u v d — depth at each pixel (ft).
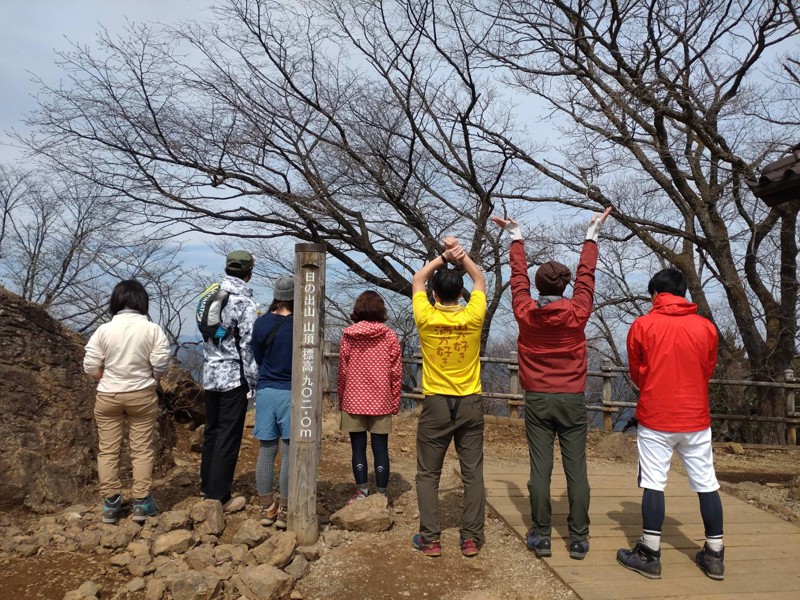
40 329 15.38
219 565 11.28
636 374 12.03
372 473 18.51
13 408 13.75
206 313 13.78
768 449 28.55
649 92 31.42
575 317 11.88
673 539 13.42
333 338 48.93
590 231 12.80
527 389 12.41
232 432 13.96
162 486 15.52
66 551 11.57
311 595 10.97
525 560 12.51
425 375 12.45
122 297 13.07
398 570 11.94
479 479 12.61
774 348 38.75
